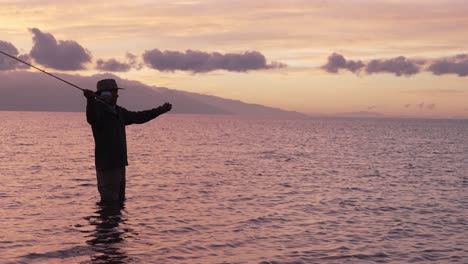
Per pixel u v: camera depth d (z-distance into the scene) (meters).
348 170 24.88
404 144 57.53
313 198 14.99
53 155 29.64
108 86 13.17
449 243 9.48
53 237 9.16
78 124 126.56
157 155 32.66
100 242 8.86
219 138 64.88
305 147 47.09
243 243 9.09
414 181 20.61
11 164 23.33
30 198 13.59
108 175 13.20
